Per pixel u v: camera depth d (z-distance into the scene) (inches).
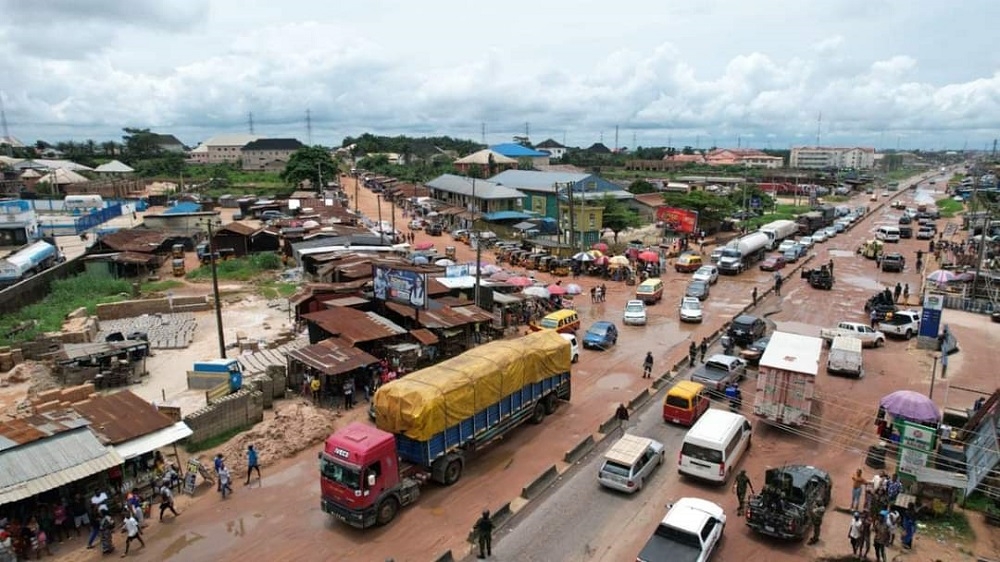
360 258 2313.0
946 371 1489.9
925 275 2527.1
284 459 1064.2
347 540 842.8
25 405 1154.7
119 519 896.9
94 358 1370.6
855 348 1459.2
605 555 810.2
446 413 975.6
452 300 1822.1
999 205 2883.9
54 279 2327.8
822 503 892.0
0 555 753.6
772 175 7578.7
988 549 808.3
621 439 1031.0
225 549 823.7
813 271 2496.3
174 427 987.9
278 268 2741.1
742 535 849.5
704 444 967.6
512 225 3919.8
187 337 1690.5
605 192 4089.6
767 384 1144.2
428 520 890.7
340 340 1398.9
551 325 1760.6
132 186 5861.2
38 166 5890.8
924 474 896.3
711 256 3002.0
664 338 1807.3
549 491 970.1
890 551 807.7
